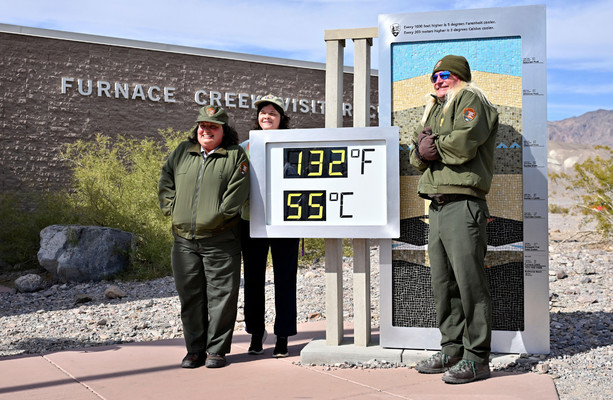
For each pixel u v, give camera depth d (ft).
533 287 14.97
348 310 22.79
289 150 15.61
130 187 37.52
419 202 15.53
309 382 13.43
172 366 15.12
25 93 41.65
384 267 15.70
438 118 13.74
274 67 51.39
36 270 36.35
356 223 15.25
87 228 33.01
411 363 14.89
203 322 15.33
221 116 14.92
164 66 46.85
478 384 12.94
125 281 32.27
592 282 26.78
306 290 27.20
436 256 13.84
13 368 15.11
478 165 13.12
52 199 38.60
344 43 16.47
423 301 15.47
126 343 18.58
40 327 21.44
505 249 15.11
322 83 53.57
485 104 13.15
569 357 14.82
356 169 15.28
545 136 14.94
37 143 41.86
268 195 15.62
